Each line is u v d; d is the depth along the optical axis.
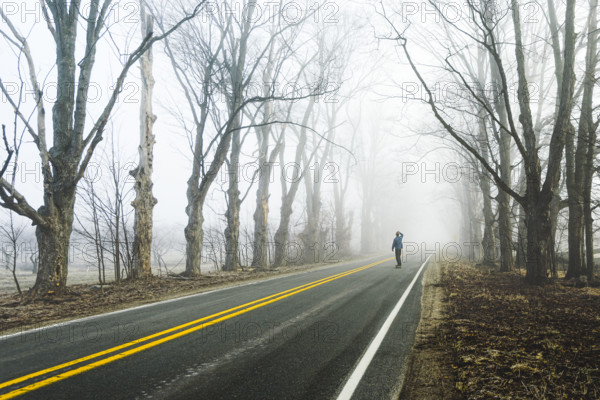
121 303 8.55
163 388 3.74
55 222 9.25
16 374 4.01
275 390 3.77
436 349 5.28
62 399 3.43
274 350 5.04
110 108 9.85
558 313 7.72
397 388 3.90
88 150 9.53
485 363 4.67
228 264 17.72
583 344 5.45
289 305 8.24
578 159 13.09
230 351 4.96
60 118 9.63
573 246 13.15
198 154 14.73
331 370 4.37
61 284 9.26
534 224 11.97
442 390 3.89
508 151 16.56
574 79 11.51
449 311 8.02
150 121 13.61
